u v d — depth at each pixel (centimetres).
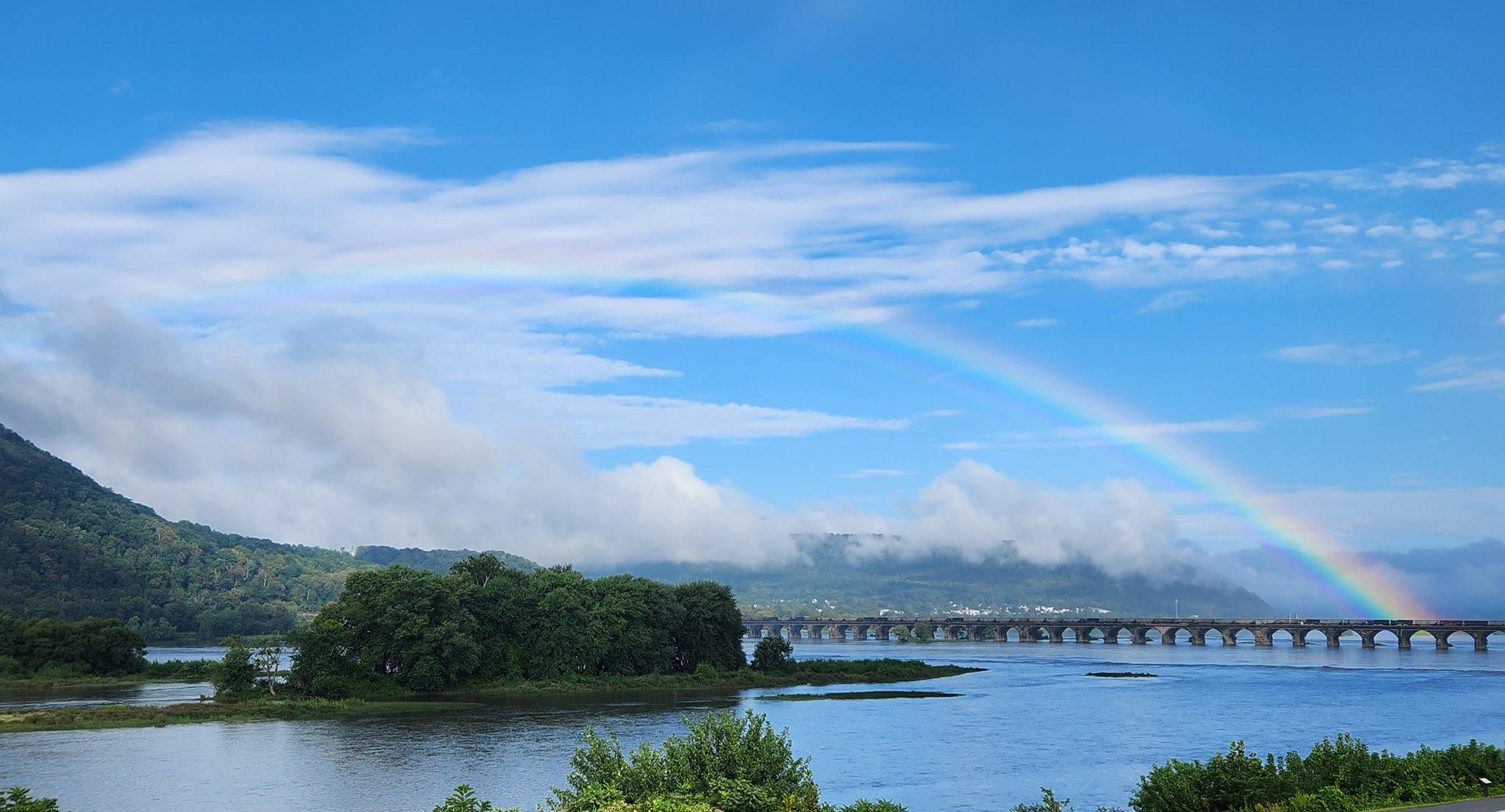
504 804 11412
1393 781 7012
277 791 12494
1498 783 7212
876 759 14988
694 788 6194
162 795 12338
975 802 11719
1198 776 7112
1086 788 12544
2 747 16250
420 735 17425
